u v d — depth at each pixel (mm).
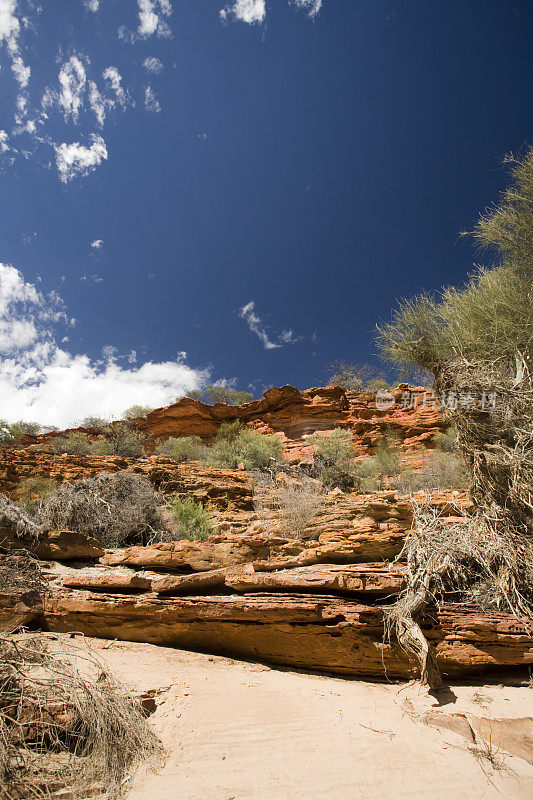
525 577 5586
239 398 40750
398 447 25953
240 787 3035
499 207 9359
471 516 6664
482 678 5062
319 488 13172
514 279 9039
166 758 3293
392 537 7094
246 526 9852
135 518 9273
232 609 5387
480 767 3357
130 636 5508
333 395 33094
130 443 23125
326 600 5426
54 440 22328
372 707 4285
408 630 5008
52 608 5590
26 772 2990
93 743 3275
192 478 14289
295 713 4023
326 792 3033
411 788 3111
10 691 3568
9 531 6891
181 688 4180
